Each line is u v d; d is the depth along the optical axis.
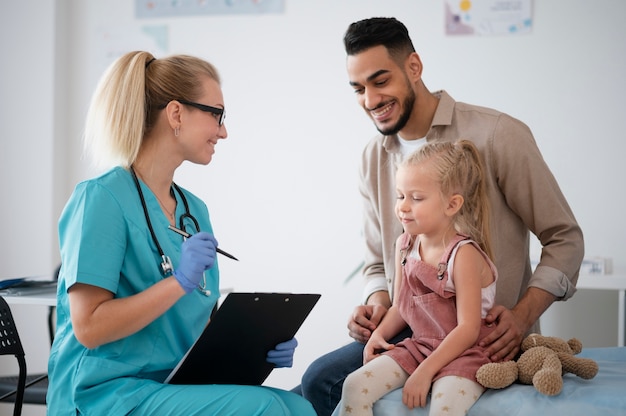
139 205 1.73
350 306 4.03
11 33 4.21
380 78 2.05
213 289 1.91
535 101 3.76
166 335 1.72
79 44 4.32
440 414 1.62
